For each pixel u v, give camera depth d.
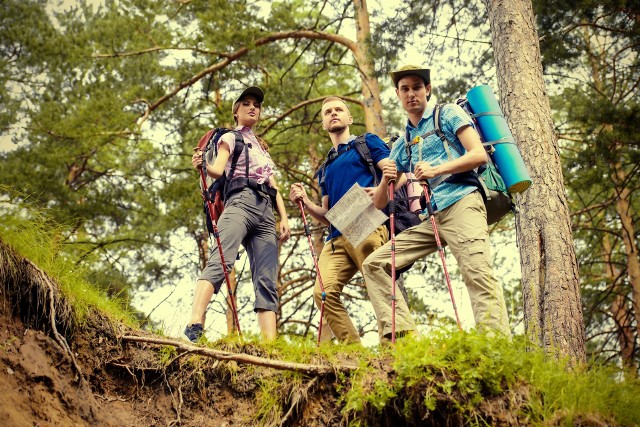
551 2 11.35
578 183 11.46
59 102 13.97
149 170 13.79
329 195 6.01
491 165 5.17
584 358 6.25
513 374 4.21
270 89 12.58
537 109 7.30
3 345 4.35
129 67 13.67
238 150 5.77
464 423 4.09
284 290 13.09
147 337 4.89
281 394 4.57
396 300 5.07
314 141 13.32
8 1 13.33
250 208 5.66
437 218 5.03
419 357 4.26
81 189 13.52
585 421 4.12
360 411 4.28
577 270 6.65
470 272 4.82
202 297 5.23
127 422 4.62
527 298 6.64
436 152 5.12
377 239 5.71
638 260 13.20
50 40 12.89
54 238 5.04
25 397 4.20
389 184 5.28
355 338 5.71
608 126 13.83
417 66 5.32
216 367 4.83
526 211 6.90
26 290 4.59
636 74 12.93
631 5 11.32
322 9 13.29
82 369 4.74
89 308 4.91
